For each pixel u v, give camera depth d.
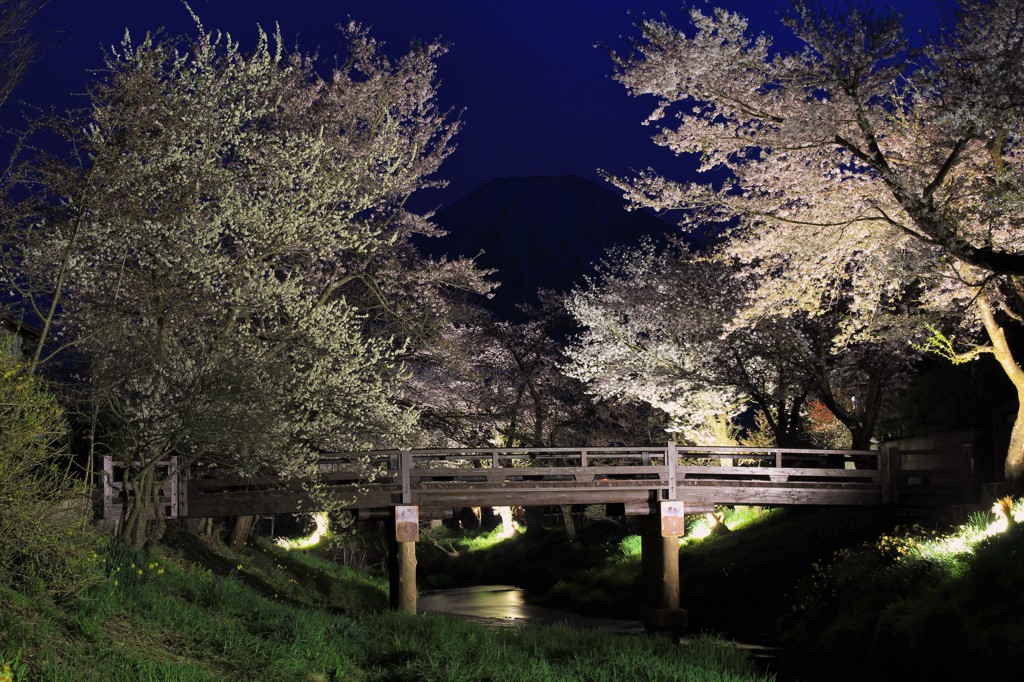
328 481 23.33
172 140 14.88
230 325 16.88
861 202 18.92
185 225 15.47
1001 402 28.17
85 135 13.46
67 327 15.48
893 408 34.03
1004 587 15.96
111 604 10.20
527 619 29.58
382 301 24.36
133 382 16.25
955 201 18.14
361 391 18.97
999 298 21.12
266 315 17.39
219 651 10.28
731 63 17.67
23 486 9.23
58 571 10.01
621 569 34.78
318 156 18.61
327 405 18.56
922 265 16.22
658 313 32.22
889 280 19.39
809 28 16.36
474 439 35.75
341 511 23.56
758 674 16.72
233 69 16.67
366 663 11.77
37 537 9.52
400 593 23.30
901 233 18.62
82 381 15.98
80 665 8.18
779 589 26.30
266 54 17.09
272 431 16.48
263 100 18.45
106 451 18.88
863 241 19.64
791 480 29.94
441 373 29.75
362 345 18.81
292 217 16.94
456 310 26.36
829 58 16.38
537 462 40.47
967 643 15.59
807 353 28.67
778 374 30.75
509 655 13.43
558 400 44.06
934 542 20.86
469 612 32.16
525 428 43.53
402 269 24.78
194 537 24.12
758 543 30.73
